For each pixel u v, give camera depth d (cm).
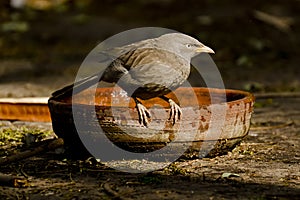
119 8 3002
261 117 1391
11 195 877
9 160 966
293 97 1605
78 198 862
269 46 2262
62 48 2295
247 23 2547
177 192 880
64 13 2919
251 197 859
